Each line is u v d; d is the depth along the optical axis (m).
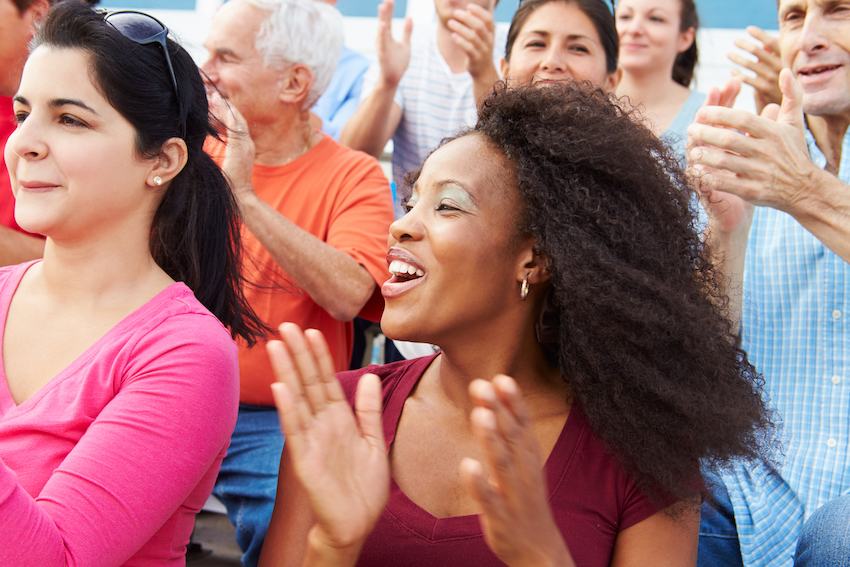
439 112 2.94
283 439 2.09
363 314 2.26
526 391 1.35
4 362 1.23
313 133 2.42
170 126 1.28
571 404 1.32
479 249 1.23
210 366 1.20
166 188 1.34
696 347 1.25
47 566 0.98
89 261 1.25
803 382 1.91
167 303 1.25
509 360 1.32
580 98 1.35
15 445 1.13
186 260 1.39
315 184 2.32
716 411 1.24
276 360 0.99
